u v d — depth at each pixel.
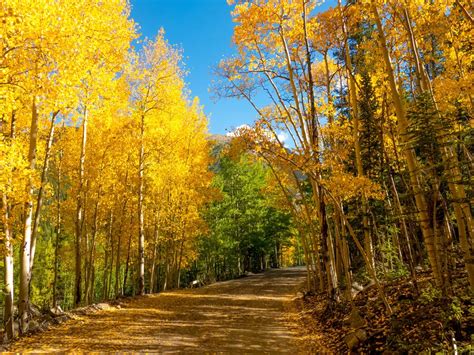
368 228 9.81
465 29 8.01
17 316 8.30
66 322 9.80
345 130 11.35
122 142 15.55
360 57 10.32
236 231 31.17
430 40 9.20
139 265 16.14
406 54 8.87
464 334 5.30
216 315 11.75
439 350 4.91
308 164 8.59
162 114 16.88
